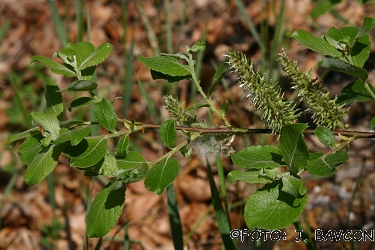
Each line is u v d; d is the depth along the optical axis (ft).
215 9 19.17
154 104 16.48
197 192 14.65
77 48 4.97
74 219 15.01
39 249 14.61
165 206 15.05
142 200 15.19
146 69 18.22
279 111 4.76
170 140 4.64
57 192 15.57
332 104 4.98
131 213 14.98
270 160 4.57
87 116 15.61
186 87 16.75
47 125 4.40
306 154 4.01
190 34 18.85
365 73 4.65
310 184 13.57
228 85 16.05
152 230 14.49
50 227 14.93
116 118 4.62
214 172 14.67
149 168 4.53
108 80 18.45
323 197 13.17
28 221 15.21
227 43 17.79
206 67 16.96
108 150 4.75
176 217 8.20
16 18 22.08
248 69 4.77
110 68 18.86
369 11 16.49
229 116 15.25
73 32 20.77
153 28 19.62
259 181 4.27
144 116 16.63
